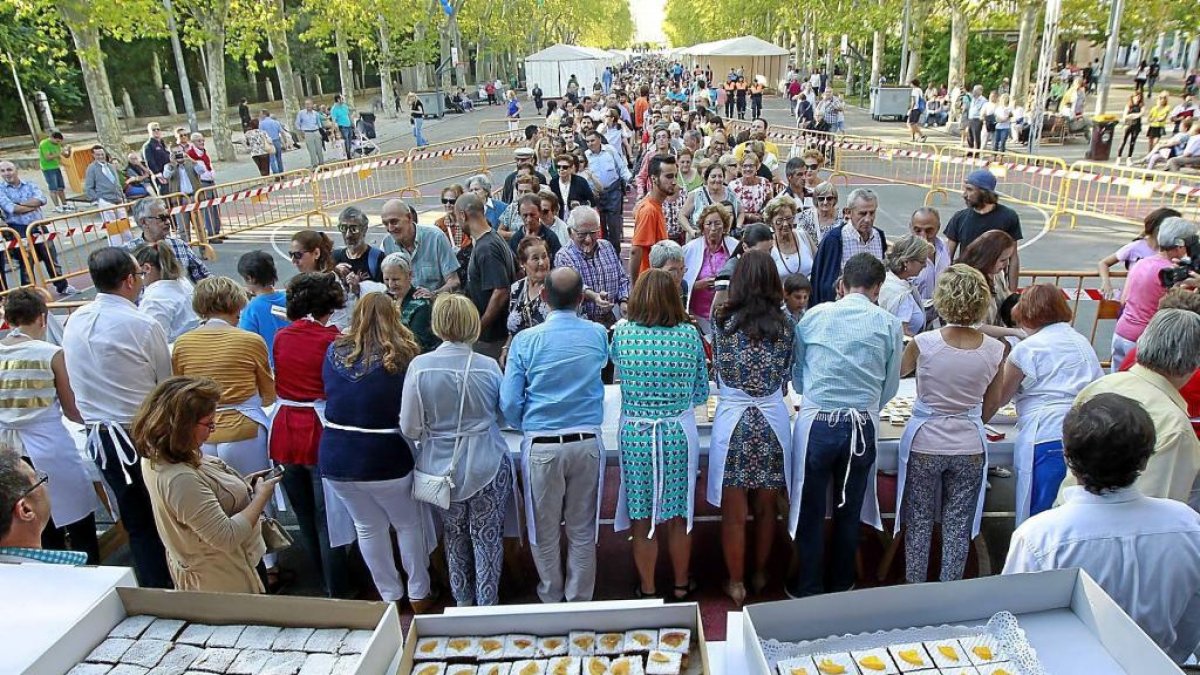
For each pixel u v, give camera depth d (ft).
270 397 13.55
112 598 6.51
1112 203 47.19
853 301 11.67
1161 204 45.93
